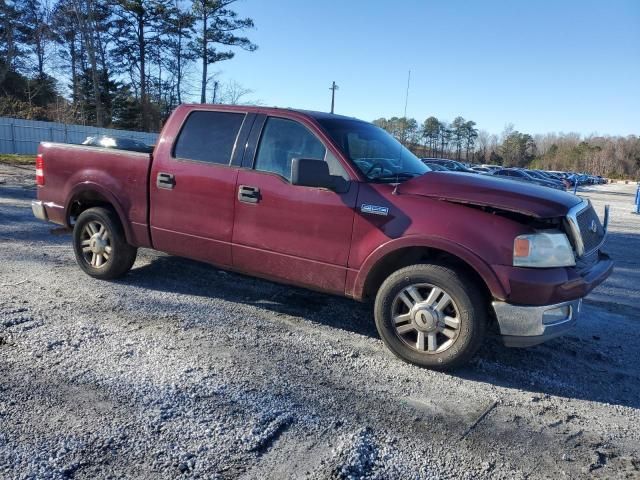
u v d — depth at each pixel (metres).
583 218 3.92
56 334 4.02
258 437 2.84
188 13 42.47
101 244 5.44
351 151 4.29
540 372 4.00
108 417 2.94
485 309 3.71
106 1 40.72
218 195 4.62
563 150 107.12
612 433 3.18
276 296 5.38
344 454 2.74
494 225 3.61
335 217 4.08
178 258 6.56
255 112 4.63
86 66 42.69
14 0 39.09
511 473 2.71
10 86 41.97
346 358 3.99
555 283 3.52
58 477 2.42
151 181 5.00
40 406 3.01
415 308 3.84
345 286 4.13
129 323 4.37
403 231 3.83
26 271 5.71
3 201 10.94
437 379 3.74
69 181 5.55
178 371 3.55
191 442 2.76
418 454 2.81
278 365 3.77
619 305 6.12
